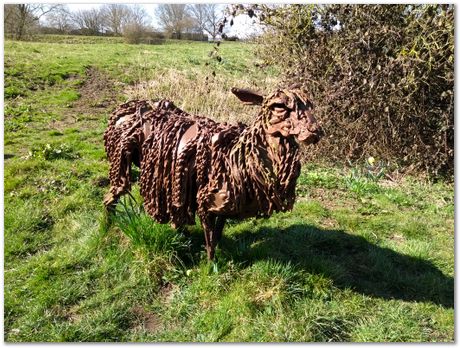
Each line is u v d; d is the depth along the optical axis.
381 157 6.70
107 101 9.56
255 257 3.54
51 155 5.95
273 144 2.84
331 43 6.70
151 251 3.59
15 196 4.80
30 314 3.16
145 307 3.28
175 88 9.00
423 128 6.62
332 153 6.79
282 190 2.88
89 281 3.48
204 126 3.28
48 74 10.89
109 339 3.00
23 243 4.02
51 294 3.32
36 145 6.63
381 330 3.06
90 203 4.73
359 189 5.57
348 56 6.43
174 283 3.48
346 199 5.37
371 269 3.81
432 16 6.07
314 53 6.79
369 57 6.38
